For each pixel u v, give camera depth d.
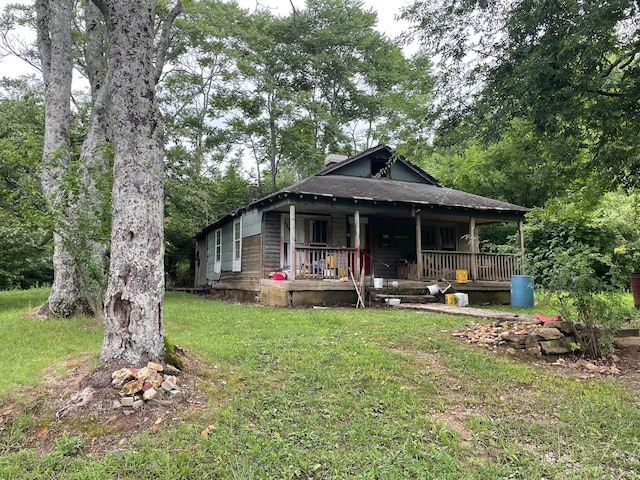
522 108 6.56
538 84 5.92
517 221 14.34
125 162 4.50
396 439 3.64
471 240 13.98
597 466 3.29
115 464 3.15
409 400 4.42
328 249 12.56
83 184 7.43
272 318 9.02
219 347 6.02
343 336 7.02
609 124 6.49
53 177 8.82
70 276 8.72
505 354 6.18
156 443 3.44
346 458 3.30
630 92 6.02
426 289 12.90
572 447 3.60
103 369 4.22
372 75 28.50
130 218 4.45
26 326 7.48
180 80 25.62
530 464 3.29
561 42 5.68
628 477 3.15
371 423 3.90
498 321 7.59
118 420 3.70
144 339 4.38
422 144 8.87
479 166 21.28
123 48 4.59
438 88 7.70
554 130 6.49
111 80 4.64
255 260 14.44
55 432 3.57
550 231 13.88
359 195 12.44
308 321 8.53
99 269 7.67
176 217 16.34
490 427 3.94
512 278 12.35
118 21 4.61
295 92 28.56
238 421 3.85
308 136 28.12
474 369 5.44
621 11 5.35
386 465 3.19
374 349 6.15
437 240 16.08
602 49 5.73
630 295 11.57
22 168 8.54
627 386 5.08
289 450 3.39
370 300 12.42
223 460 3.25
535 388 4.95
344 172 16.09
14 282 18.45
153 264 4.51
